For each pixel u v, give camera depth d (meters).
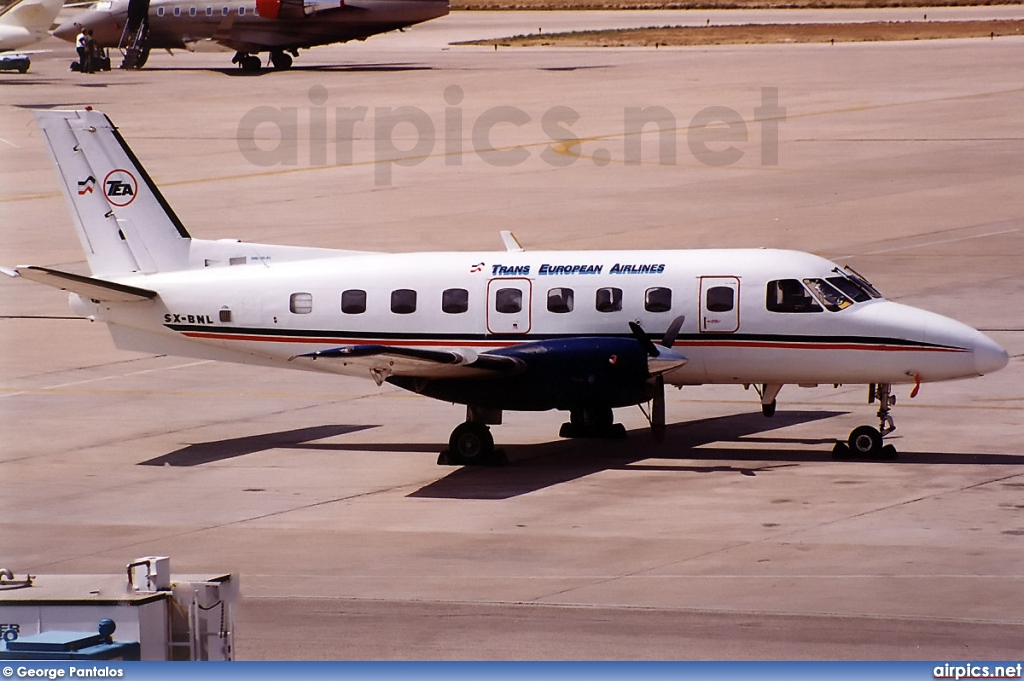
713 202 178.88
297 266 87.75
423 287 85.06
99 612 41.44
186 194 188.62
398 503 75.31
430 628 55.34
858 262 143.00
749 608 56.91
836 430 89.94
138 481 80.75
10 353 116.69
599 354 78.62
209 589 42.88
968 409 94.31
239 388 105.88
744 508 72.50
